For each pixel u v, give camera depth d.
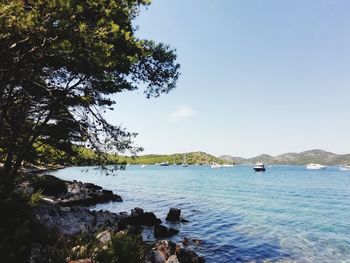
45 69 14.56
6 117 15.16
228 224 24.00
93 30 10.16
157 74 16.70
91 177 97.81
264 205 36.53
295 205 37.34
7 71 10.71
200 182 77.62
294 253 16.16
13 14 8.50
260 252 16.27
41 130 16.05
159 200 38.69
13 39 9.52
